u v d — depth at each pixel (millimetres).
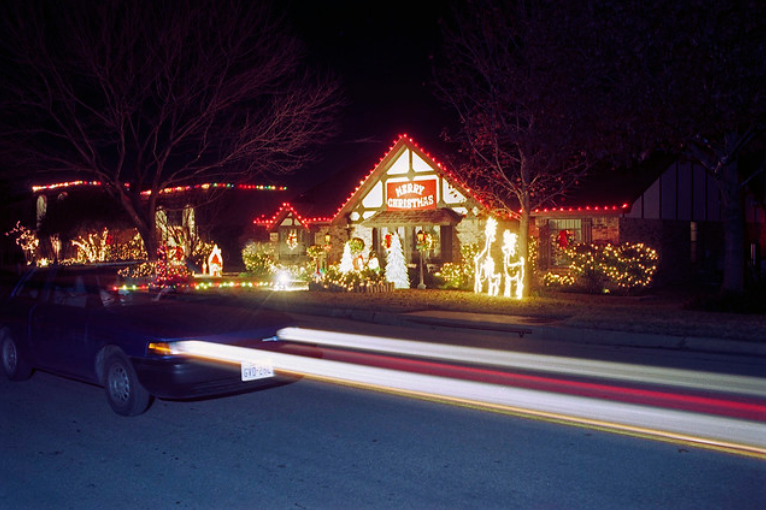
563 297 21047
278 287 25578
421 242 23750
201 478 5273
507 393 7953
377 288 22312
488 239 21281
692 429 6414
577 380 8703
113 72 24547
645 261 21625
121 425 6820
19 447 6109
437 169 26062
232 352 7188
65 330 7902
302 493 4938
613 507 4598
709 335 11805
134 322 7285
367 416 7031
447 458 5668
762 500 4699
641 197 23359
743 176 26031
